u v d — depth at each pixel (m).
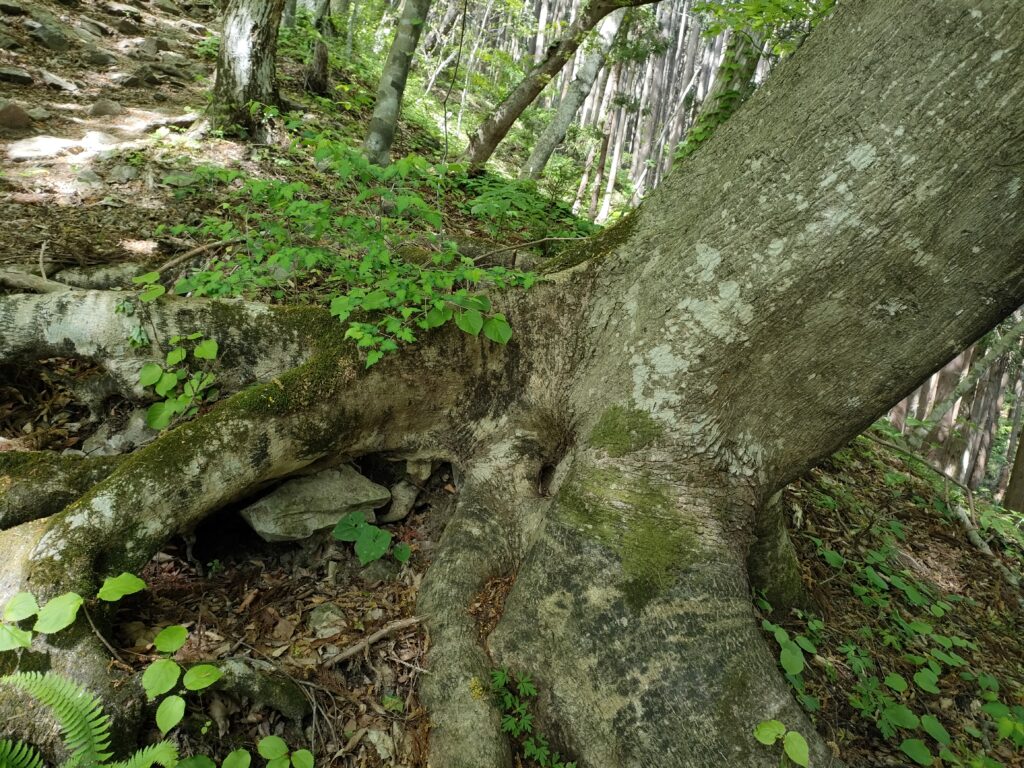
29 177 4.70
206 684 1.80
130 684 1.97
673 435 2.55
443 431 3.05
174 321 2.78
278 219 4.00
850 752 2.63
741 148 2.52
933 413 6.66
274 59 6.74
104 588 1.88
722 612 2.42
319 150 2.89
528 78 7.32
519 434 3.02
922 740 2.83
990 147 1.99
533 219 4.99
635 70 19.42
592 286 2.96
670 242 2.72
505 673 2.44
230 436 2.46
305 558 2.84
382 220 3.44
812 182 2.24
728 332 2.44
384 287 2.68
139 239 4.23
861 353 2.37
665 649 2.32
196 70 8.75
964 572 4.62
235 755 1.89
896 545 4.52
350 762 2.16
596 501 2.55
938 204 2.09
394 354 2.82
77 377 3.07
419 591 2.71
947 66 2.01
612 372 2.76
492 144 7.65
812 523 4.07
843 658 3.09
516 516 2.90
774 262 2.32
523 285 2.98
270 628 2.47
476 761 2.13
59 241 3.93
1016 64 1.92
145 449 2.40
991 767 2.45
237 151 6.16
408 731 2.27
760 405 2.55
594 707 2.32
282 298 3.48
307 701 2.21
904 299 2.24
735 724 2.23
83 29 8.28
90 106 6.63
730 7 5.86
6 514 2.33
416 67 14.59
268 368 2.89
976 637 3.82
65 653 1.96
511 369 3.02
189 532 2.56
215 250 3.81
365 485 2.98
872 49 2.15
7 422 2.87
